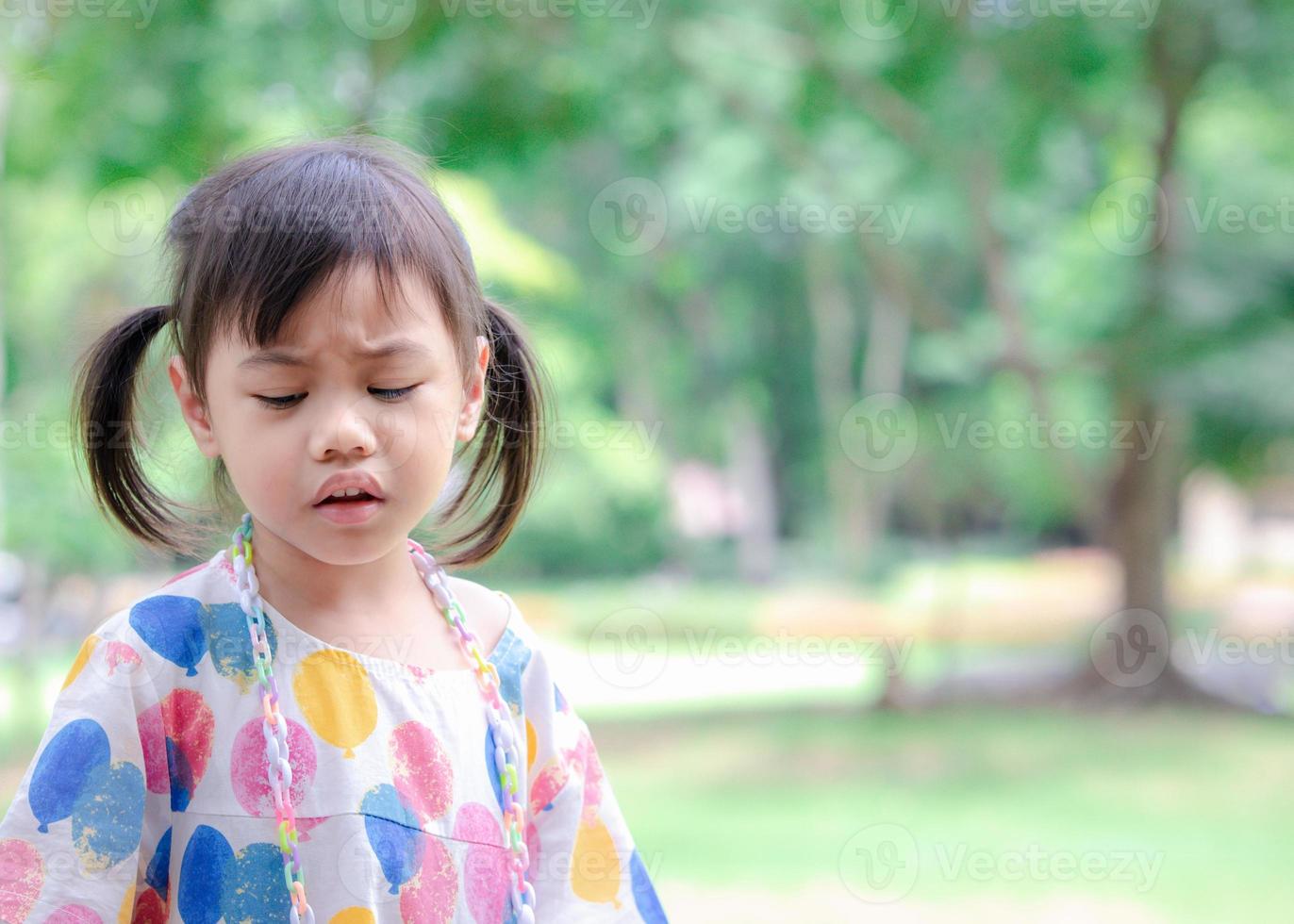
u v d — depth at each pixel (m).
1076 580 31.94
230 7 10.45
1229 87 16.41
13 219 13.87
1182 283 16.12
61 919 1.87
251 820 1.99
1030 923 8.02
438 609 2.25
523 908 2.12
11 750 12.37
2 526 11.91
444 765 2.10
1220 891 8.85
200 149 10.27
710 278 29.86
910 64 14.44
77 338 2.50
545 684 2.32
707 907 8.45
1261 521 38.53
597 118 12.87
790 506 39.12
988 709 18.48
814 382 34.56
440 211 2.11
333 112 10.63
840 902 8.54
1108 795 12.89
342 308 1.92
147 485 2.33
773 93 15.82
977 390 25.05
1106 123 16.03
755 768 14.46
